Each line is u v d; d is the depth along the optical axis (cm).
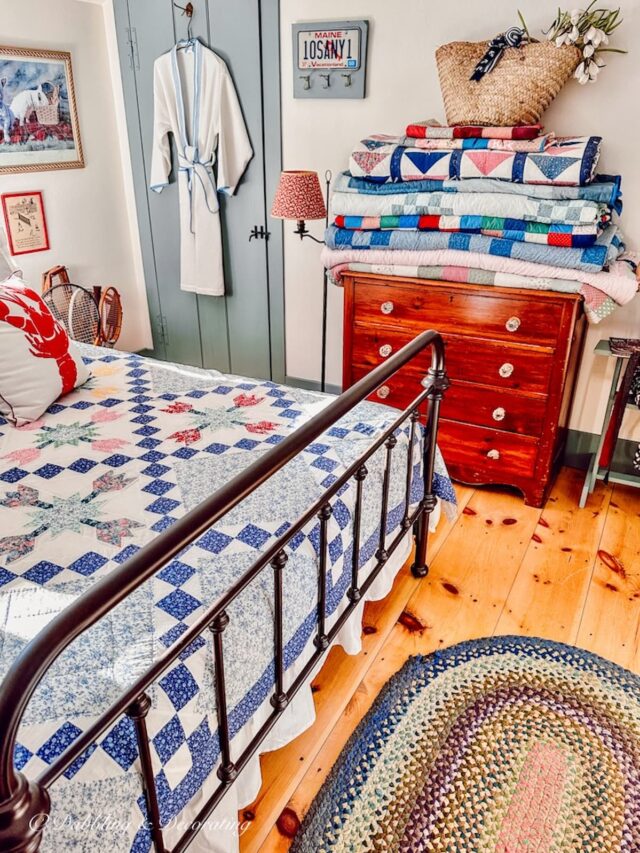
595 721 168
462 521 253
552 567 227
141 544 133
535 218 220
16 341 182
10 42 295
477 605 208
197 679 108
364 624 200
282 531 137
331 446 171
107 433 179
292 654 138
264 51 292
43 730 93
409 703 172
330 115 290
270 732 142
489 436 259
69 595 118
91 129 340
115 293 318
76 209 343
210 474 158
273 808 146
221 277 345
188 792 107
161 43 317
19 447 171
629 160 241
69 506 146
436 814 144
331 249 261
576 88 240
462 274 238
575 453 293
